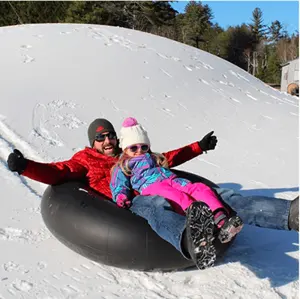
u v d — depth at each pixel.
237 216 3.00
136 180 3.64
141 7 31.61
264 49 59.16
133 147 3.70
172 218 3.14
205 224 2.87
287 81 37.25
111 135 4.18
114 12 30.11
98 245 3.34
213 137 4.43
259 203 3.24
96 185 3.97
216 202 3.27
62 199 3.62
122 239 3.30
